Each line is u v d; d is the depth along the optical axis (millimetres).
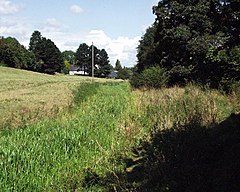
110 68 141750
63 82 58531
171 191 7668
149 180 8484
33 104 21562
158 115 15297
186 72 34312
